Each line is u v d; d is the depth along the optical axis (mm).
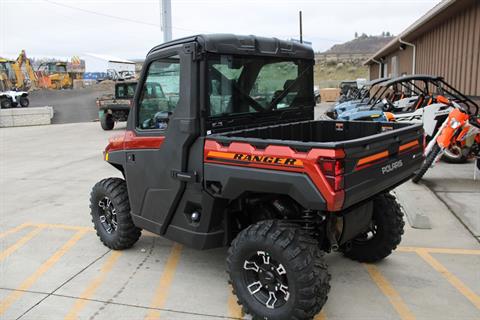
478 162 7438
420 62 16312
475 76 10305
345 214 3535
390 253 4258
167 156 3725
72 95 36469
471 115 7227
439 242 4859
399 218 4086
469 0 10164
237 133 3596
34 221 6035
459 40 11438
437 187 6984
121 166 4523
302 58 4391
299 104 4484
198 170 3521
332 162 2793
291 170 2965
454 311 3473
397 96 14078
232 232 3725
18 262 4664
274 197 3494
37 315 3584
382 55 25375
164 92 3742
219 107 3621
